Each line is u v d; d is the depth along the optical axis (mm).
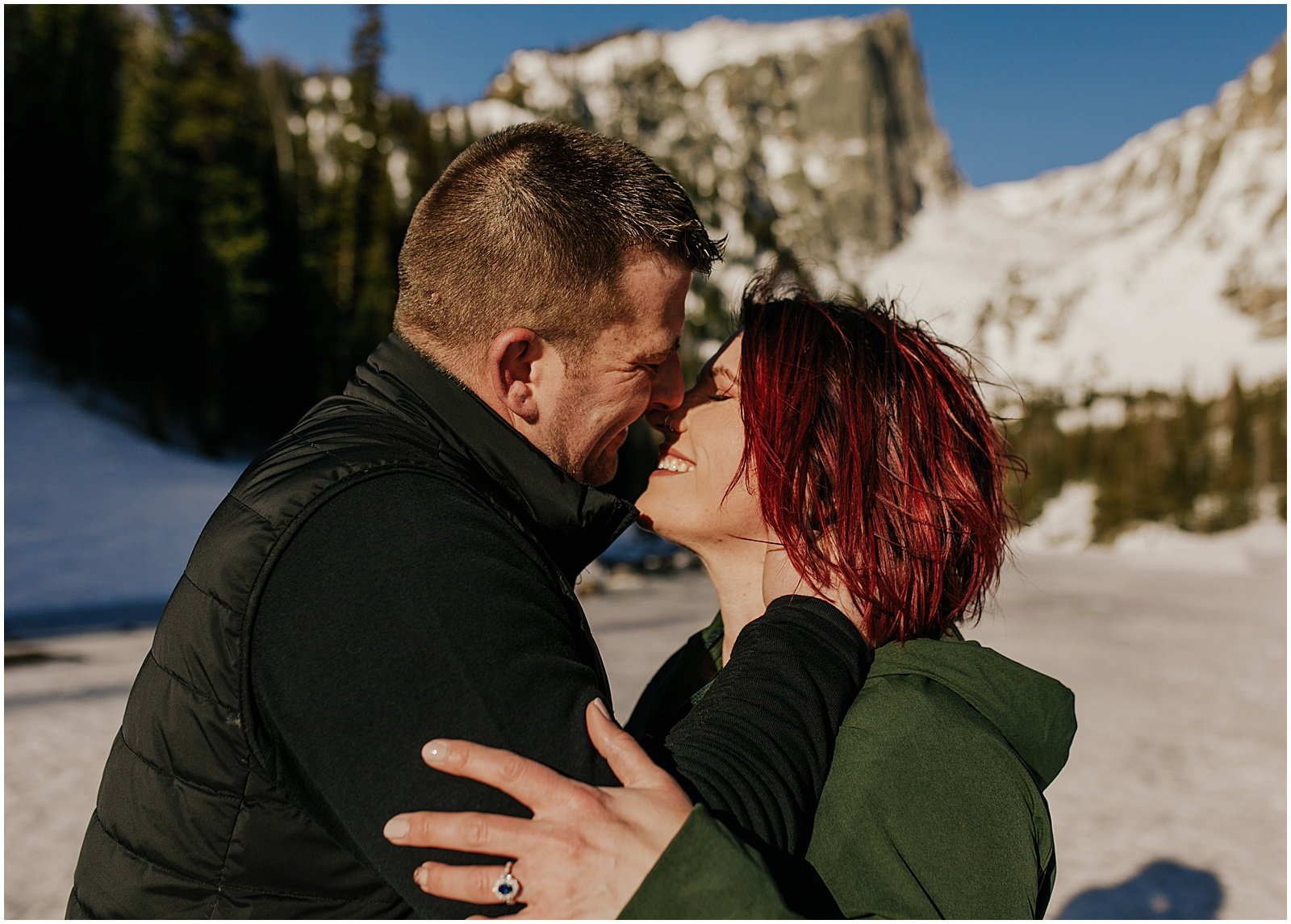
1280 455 72250
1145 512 70125
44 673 9227
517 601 927
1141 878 5004
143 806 987
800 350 1259
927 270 196375
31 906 3891
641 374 1205
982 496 1247
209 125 29125
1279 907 4531
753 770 919
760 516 1341
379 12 43188
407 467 987
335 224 36125
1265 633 17984
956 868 942
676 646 12305
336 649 874
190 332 29766
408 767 835
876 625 1175
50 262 31188
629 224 1113
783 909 768
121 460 26281
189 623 961
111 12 36062
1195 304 169875
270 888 941
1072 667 13047
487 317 1112
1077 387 147875
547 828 791
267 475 1005
